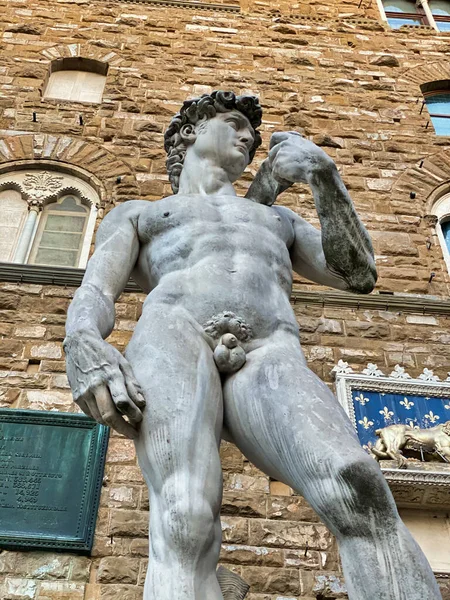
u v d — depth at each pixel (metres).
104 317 3.30
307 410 2.79
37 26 15.94
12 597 6.87
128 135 13.45
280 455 2.79
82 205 12.46
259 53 16.14
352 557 2.50
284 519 7.80
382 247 11.99
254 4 18.02
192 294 3.33
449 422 8.35
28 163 12.85
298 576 7.34
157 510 2.73
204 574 2.60
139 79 14.87
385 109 15.17
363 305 10.55
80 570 7.13
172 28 16.50
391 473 7.64
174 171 4.56
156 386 2.94
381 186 13.21
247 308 3.27
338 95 15.34
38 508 7.43
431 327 10.44
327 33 17.19
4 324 9.70
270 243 3.73
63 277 10.34
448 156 14.03
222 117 4.55
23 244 11.59
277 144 3.88
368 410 8.72
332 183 3.65
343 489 2.54
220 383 3.10
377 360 9.88
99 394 2.86
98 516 7.53
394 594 2.38
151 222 3.81
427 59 16.86
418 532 7.77
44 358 9.31
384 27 17.78
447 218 13.04
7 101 13.91
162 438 2.80
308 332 10.12
